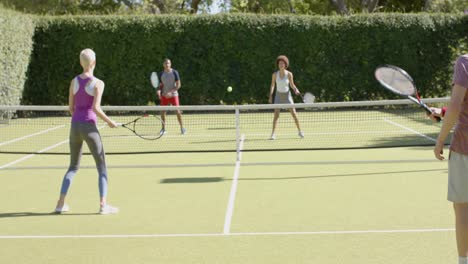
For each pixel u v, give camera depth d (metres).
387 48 20.72
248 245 5.08
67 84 20.53
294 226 5.68
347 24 20.58
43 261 4.72
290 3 29.11
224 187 7.67
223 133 14.30
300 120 17.20
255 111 20.38
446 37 20.89
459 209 3.88
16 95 18.36
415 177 8.20
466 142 3.77
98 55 20.39
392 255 4.74
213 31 20.34
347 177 8.29
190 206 6.61
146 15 20.41
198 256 4.79
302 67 20.61
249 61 20.45
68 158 10.63
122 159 10.42
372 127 15.16
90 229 5.69
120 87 20.47
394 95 20.73
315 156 10.41
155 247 5.07
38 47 20.38
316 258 4.70
